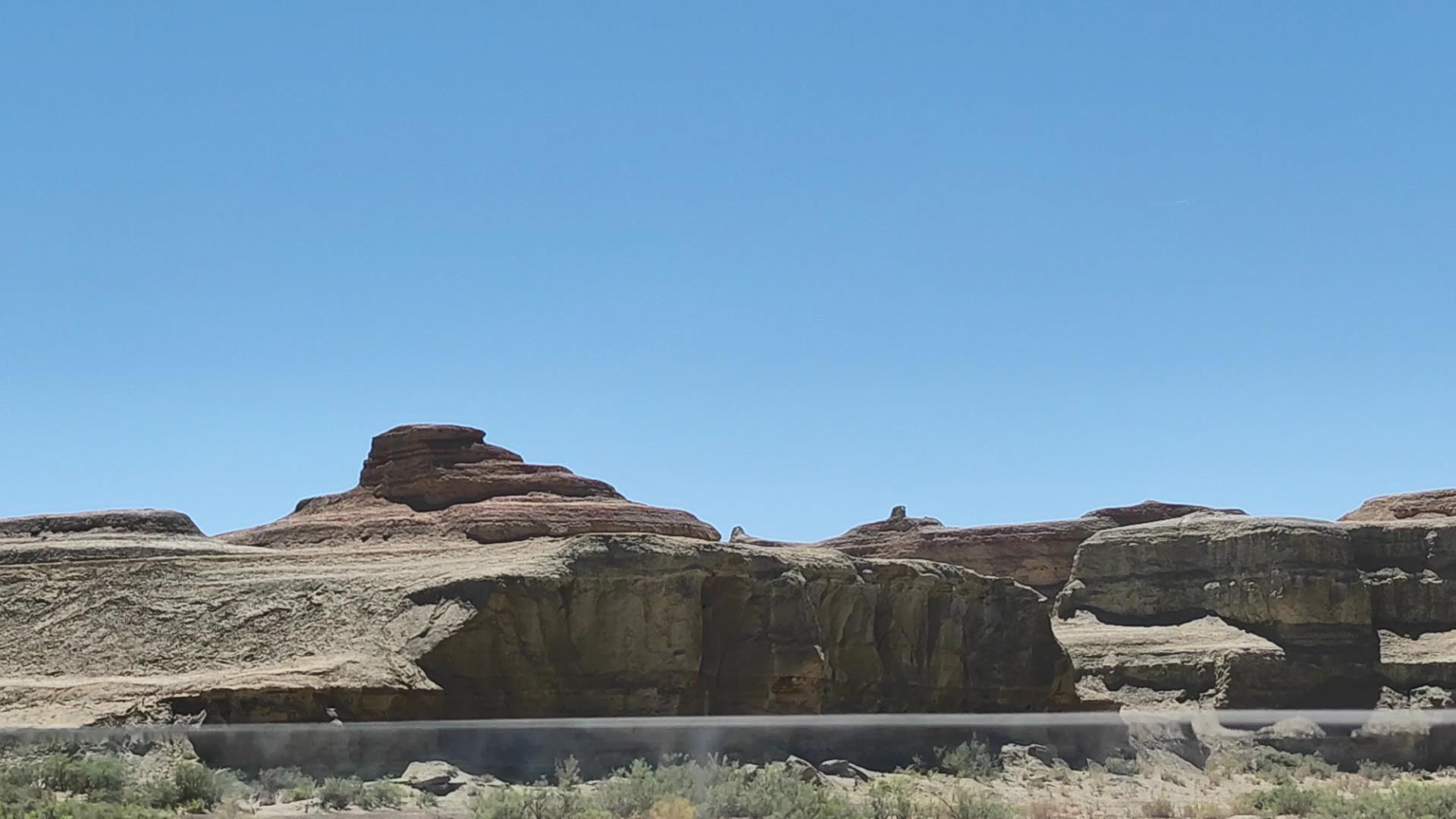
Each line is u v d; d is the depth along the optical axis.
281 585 54.97
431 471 68.88
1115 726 71.88
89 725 46.84
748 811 44.69
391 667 50.44
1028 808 52.78
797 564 60.25
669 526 68.31
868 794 50.34
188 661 52.41
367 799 44.72
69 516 62.97
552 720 51.22
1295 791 58.00
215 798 43.31
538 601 53.38
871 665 63.03
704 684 56.81
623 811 43.66
